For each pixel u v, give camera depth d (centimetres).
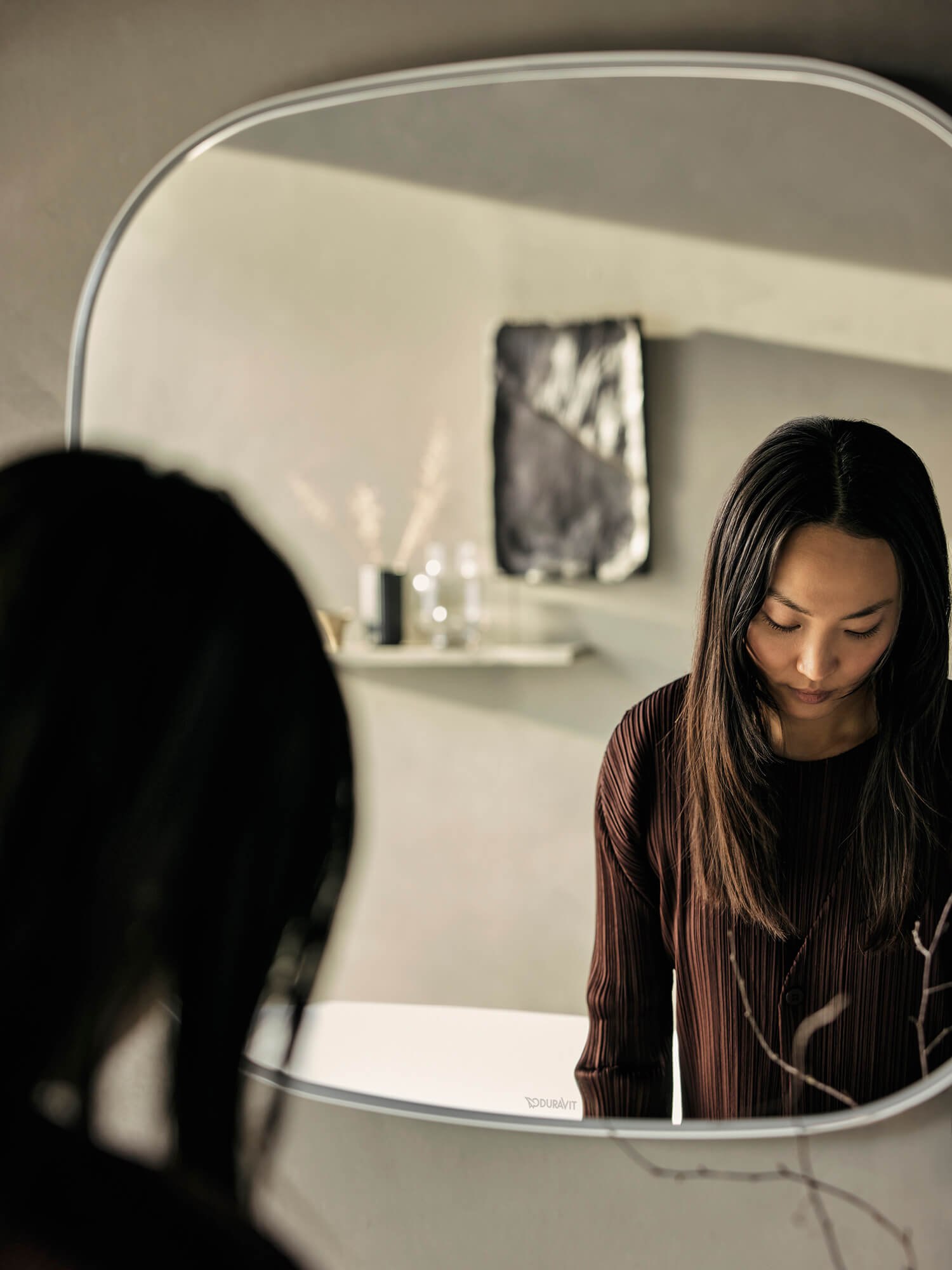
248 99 97
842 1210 87
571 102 86
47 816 35
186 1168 36
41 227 103
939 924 81
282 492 93
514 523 88
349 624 91
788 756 82
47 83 102
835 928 82
